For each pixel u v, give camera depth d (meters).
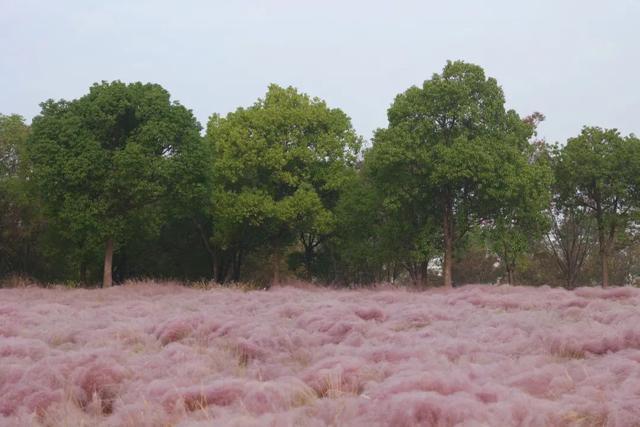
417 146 33.16
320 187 39.91
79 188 30.58
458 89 32.94
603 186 36.94
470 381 6.80
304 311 13.56
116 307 16.64
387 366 7.89
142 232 36.78
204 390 6.89
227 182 39.47
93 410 7.21
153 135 30.56
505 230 33.53
